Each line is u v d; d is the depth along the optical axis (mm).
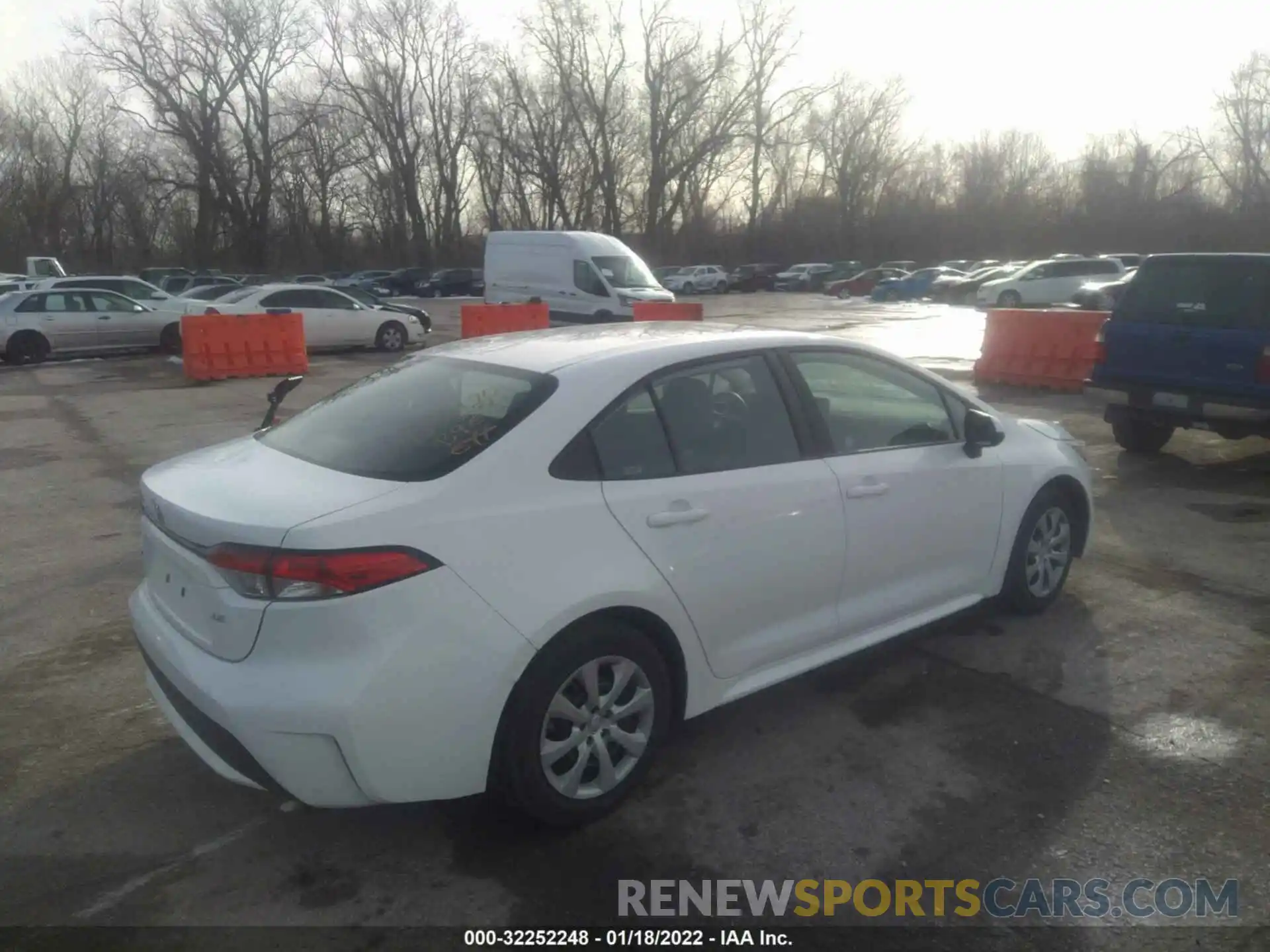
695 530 3418
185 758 3811
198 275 39938
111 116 59906
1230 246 50656
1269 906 2865
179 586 3172
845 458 3973
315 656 2795
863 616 4074
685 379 3629
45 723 4102
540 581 3039
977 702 4109
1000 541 4668
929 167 72500
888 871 3049
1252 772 3557
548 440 3215
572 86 53438
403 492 2980
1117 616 5020
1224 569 5742
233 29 49969
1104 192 58344
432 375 3787
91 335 19703
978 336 23000
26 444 10344
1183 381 8297
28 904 2963
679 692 3504
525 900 2949
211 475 3385
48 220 58875
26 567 6191
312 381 15516
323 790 2850
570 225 56625
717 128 53844
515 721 3039
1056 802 3385
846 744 3787
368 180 58844
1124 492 7621
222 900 2969
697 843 3195
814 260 64750
